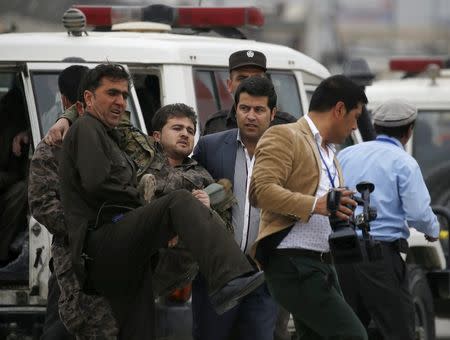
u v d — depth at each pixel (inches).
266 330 621.3
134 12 841.5
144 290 552.7
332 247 550.6
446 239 919.7
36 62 689.0
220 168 634.8
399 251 690.2
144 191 545.3
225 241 517.7
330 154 584.7
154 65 713.0
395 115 698.8
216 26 853.8
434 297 884.0
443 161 1031.6
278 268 572.4
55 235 578.9
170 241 546.9
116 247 529.0
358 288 684.7
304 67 803.4
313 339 593.3
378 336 791.7
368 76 923.4
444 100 1035.9
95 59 702.5
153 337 554.9
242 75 691.4
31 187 582.2
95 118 542.3
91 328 564.7
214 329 623.8
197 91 725.9
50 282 609.3
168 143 620.4
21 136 711.1
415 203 684.7
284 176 563.2
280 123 665.6
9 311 673.0
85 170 526.3
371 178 690.2
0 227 699.4
